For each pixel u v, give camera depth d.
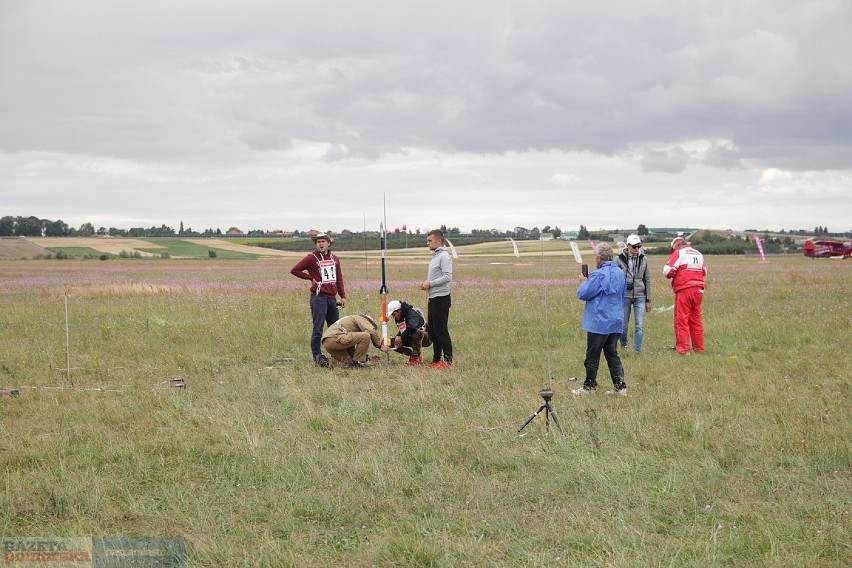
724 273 39.97
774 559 4.66
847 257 74.31
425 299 22.20
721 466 6.50
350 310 19.00
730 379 10.02
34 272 51.12
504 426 7.78
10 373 11.36
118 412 8.46
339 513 5.55
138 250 111.94
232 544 5.05
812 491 5.85
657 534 5.15
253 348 13.70
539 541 5.05
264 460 6.66
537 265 52.75
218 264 71.88
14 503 5.75
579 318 17.50
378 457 6.72
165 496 5.89
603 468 6.36
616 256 12.96
